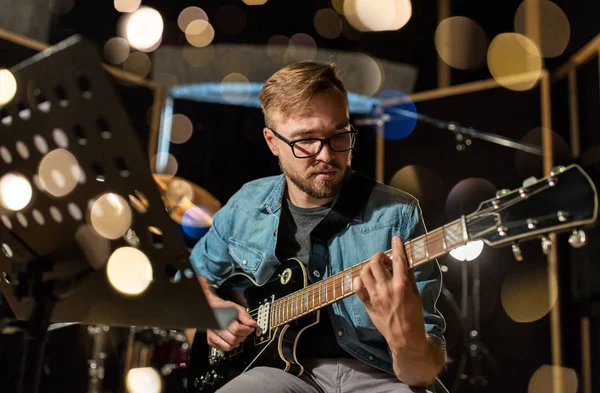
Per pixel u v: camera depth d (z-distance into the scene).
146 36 3.18
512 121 3.24
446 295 3.24
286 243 1.54
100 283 1.06
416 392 1.27
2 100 0.96
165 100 3.41
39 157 0.98
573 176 0.98
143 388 2.44
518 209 1.04
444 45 3.52
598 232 2.88
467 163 3.33
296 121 1.43
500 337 3.11
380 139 3.57
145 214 0.96
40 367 1.05
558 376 2.91
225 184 3.49
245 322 1.47
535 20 3.29
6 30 2.84
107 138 0.92
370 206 1.48
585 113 3.04
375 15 3.45
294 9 3.54
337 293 1.30
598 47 2.88
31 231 1.05
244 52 3.45
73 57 0.89
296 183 1.48
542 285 3.05
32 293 1.07
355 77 3.48
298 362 1.39
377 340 1.39
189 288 0.98
